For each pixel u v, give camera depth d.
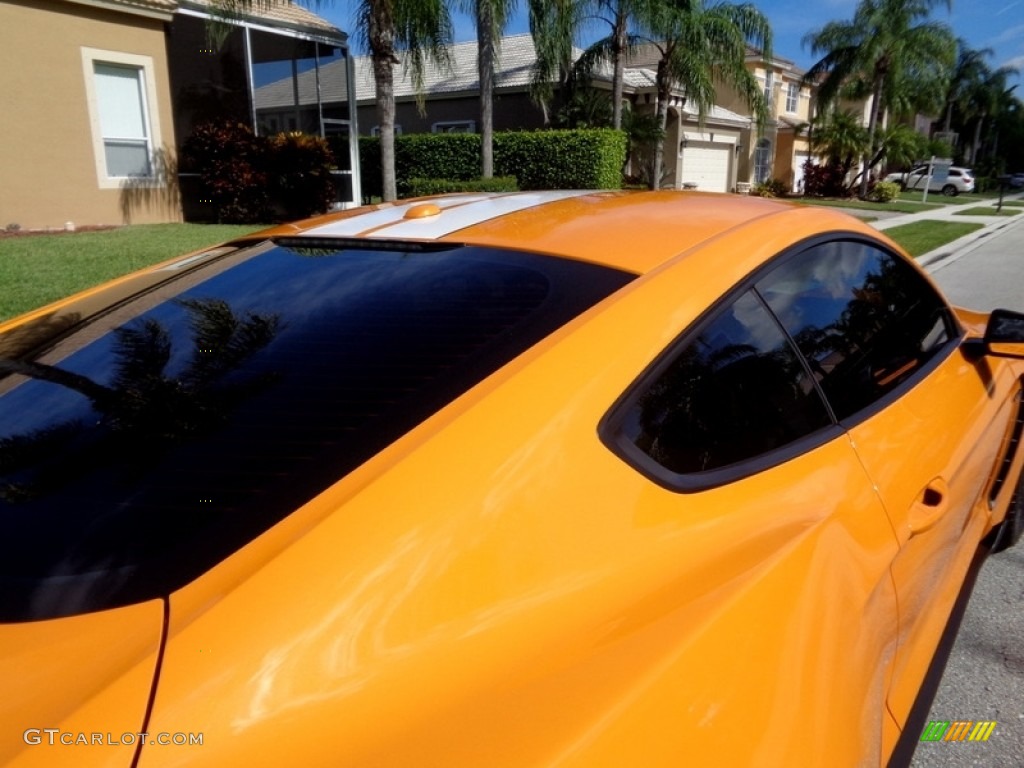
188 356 1.58
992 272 12.37
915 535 1.78
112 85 13.42
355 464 1.20
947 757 2.25
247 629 0.96
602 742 0.96
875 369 2.07
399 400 1.33
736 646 1.15
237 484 1.20
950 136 58.84
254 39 16.08
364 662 0.98
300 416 1.33
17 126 12.07
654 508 1.30
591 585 1.16
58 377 1.59
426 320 1.54
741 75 21.59
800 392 1.74
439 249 1.83
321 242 2.02
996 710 2.45
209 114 15.83
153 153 14.13
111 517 1.17
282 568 1.02
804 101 40.69
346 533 1.07
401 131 27.66
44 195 12.55
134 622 0.99
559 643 1.08
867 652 1.35
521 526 1.16
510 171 20.09
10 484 1.28
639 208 2.02
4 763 0.83
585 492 1.25
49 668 0.94
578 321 1.46
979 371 2.61
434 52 13.41
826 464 1.65
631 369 1.40
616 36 20.34
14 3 11.77
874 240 2.37
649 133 22.59
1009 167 76.31
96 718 0.87
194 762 0.86
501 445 1.22
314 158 15.10
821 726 1.15
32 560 1.11
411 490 1.13
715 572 1.26
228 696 0.91
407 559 1.07
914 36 32.06
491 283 1.63
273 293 1.78
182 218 14.84
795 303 1.85
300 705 0.93
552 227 1.87
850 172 36.66
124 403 1.45
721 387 1.55
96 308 1.91
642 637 1.11
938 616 2.03
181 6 13.93
